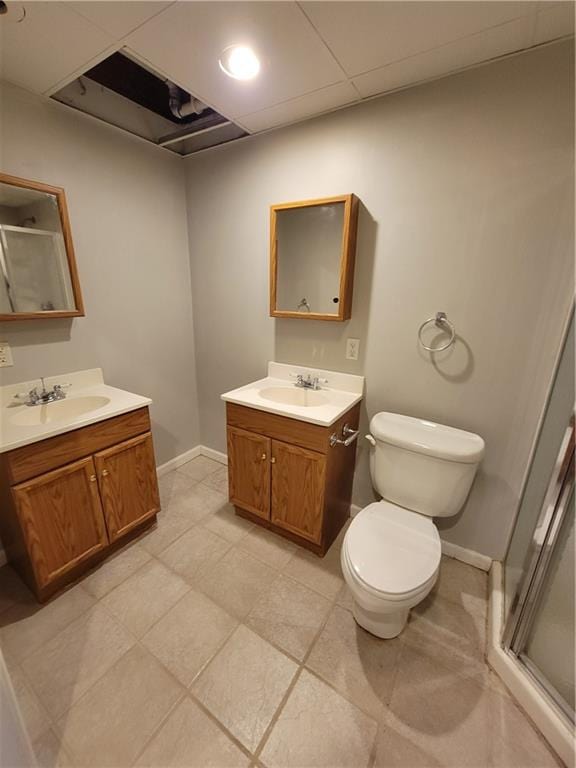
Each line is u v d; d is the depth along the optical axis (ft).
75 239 5.83
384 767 3.32
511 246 4.52
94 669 4.08
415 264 5.22
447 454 4.73
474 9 3.43
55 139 5.36
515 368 4.81
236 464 6.38
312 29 3.76
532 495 4.73
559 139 4.04
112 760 3.32
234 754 3.38
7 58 4.27
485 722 3.68
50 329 5.74
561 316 4.38
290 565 5.71
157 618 4.73
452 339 5.15
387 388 5.92
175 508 7.13
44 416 5.46
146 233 6.97
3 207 4.93
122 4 3.46
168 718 3.64
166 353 7.91
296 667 4.16
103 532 5.43
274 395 6.66
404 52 4.08
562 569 3.62
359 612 4.61
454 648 4.46
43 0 3.38
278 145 6.03
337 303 5.82
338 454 5.69
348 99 5.08
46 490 4.59
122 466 5.54
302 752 3.41
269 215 6.46
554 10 3.40
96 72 5.49
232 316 7.63
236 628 4.62
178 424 8.57
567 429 3.48
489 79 4.25
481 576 5.59
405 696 3.89
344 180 5.52
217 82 4.71
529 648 4.00
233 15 3.59
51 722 3.58
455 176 4.68
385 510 5.07
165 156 7.05
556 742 3.40
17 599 4.92
